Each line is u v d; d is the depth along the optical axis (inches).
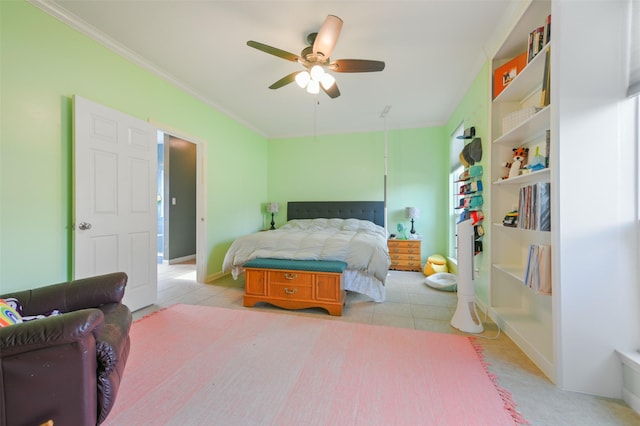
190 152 234.1
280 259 113.4
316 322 91.6
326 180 205.5
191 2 76.4
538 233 83.0
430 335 81.7
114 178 93.4
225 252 164.2
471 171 105.0
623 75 53.7
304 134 208.8
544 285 61.9
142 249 104.3
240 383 58.4
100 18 82.6
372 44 95.2
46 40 77.2
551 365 59.4
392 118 174.7
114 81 96.7
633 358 50.6
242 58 105.4
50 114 78.3
